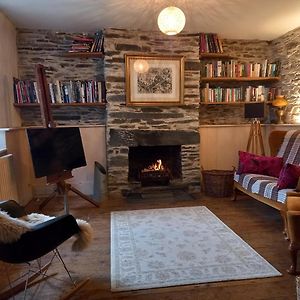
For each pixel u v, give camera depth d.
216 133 5.02
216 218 3.53
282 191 3.07
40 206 3.95
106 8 3.67
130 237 2.98
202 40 4.74
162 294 2.03
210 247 2.73
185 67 4.64
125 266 2.39
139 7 3.66
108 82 4.45
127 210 3.91
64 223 1.94
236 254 2.58
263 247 2.74
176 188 4.84
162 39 4.54
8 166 3.37
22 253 1.73
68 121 4.93
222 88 5.09
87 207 4.07
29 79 4.72
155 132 4.62
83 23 4.27
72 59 4.84
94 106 4.92
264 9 3.76
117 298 2.00
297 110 4.68
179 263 2.43
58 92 4.53
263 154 4.75
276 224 3.34
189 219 3.51
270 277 2.23
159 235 3.03
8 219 1.71
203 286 2.12
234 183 4.27
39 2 3.48
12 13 3.88
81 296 2.02
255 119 5.12
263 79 5.14
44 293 2.06
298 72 4.62
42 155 3.17
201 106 5.31
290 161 3.75
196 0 3.45
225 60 5.20
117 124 4.54
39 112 4.79
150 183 4.88
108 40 4.40
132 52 4.46
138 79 4.48
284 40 4.95
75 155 3.67
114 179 4.60
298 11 3.85
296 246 2.24
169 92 4.59
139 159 5.14
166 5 3.57
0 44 3.84
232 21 4.21
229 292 2.05
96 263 2.48
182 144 4.73
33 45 4.70
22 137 4.21
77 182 4.70
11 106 4.28
